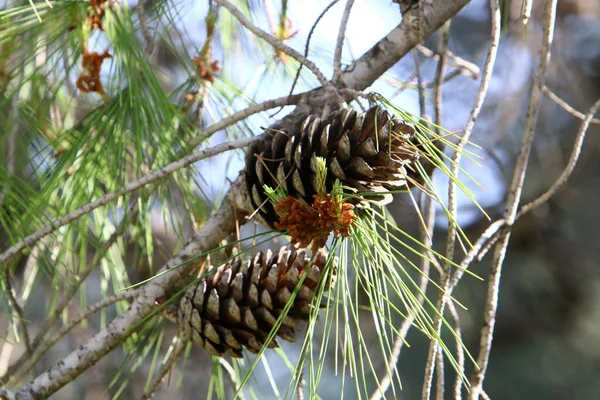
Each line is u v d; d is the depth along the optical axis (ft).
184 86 4.25
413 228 6.07
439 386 3.67
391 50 3.84
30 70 4.25
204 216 4.15
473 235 6.23
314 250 3.48
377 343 6.04
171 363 3.92
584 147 6.54
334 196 3.43
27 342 3.96
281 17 4.23
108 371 6.00
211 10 4.18
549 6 3.72
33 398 3.79
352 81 3.84
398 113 3.53
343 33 3.73
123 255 4.21
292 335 3.64
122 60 4.03
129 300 4.20
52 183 3.90
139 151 3.90
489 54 3.67
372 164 3.47
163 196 4.06
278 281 3.61
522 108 6.40
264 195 3.54
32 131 4.09
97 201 3.74
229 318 3.63
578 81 6.42
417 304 3.44
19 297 4.33
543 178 6.42
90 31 4.09
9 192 3.92
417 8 3.84
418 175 3.69
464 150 3.45
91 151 3.95
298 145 3.49
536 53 5.88
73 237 4.28
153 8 4.21
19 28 4.08
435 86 3.91
